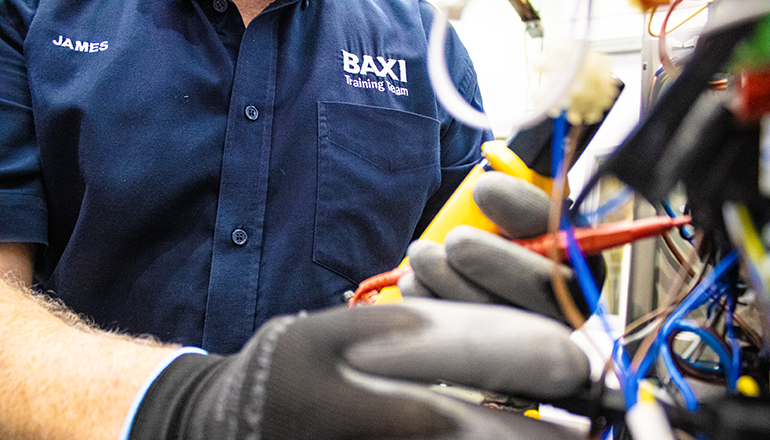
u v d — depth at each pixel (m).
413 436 0.22
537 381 0.24
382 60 0.72
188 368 0.35
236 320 0.59
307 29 0.69
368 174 0.66
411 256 0.35
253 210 0.61
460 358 0.24
